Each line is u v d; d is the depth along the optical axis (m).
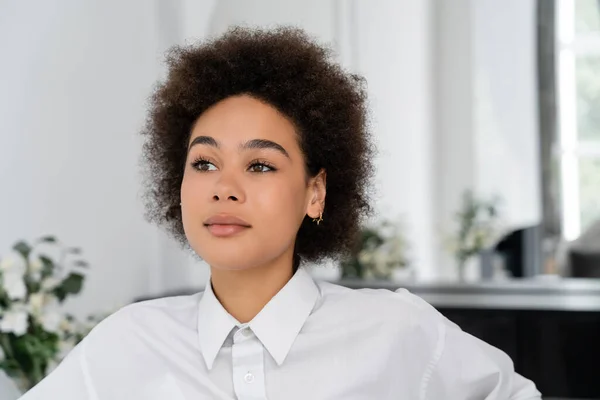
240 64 1.62
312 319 1.62
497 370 1.70
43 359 2.52
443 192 8.34
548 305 3.78
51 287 2.59
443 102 8.38
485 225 5.97
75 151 3.23
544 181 8.39
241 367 1.57
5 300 2.50
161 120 1.77
